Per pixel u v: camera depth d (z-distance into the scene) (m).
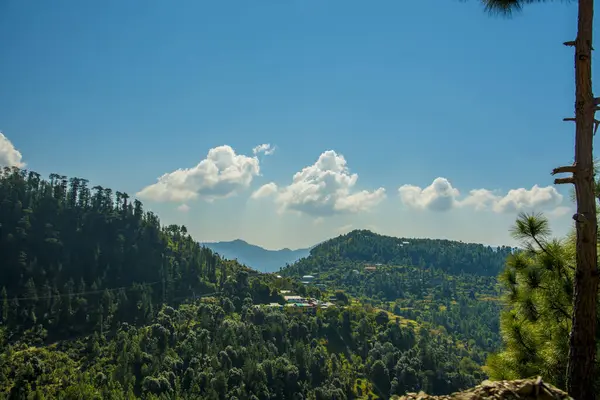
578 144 9.85
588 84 9.86
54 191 185.50
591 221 9.48
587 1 9.97
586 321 9.24
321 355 122.94
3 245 154.25
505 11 10.90
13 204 169.12
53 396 95.62
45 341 125.31
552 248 11.05
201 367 108.75
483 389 7.57
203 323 133.00
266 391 102.94
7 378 100.75
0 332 121.69
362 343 137.12
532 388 7.23
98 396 94.06
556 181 10.02
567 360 10.12
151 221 195.25
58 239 167.25
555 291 10.82
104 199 193.25
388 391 115.56
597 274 9.37
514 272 11.91
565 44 10.21
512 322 11.53
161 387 98.12
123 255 172.50
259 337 124.69
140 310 141.50
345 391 112.94
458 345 170.00
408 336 145.12
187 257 188.00
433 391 115.31
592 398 9.02
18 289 143.62
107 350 117.12
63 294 143.00
